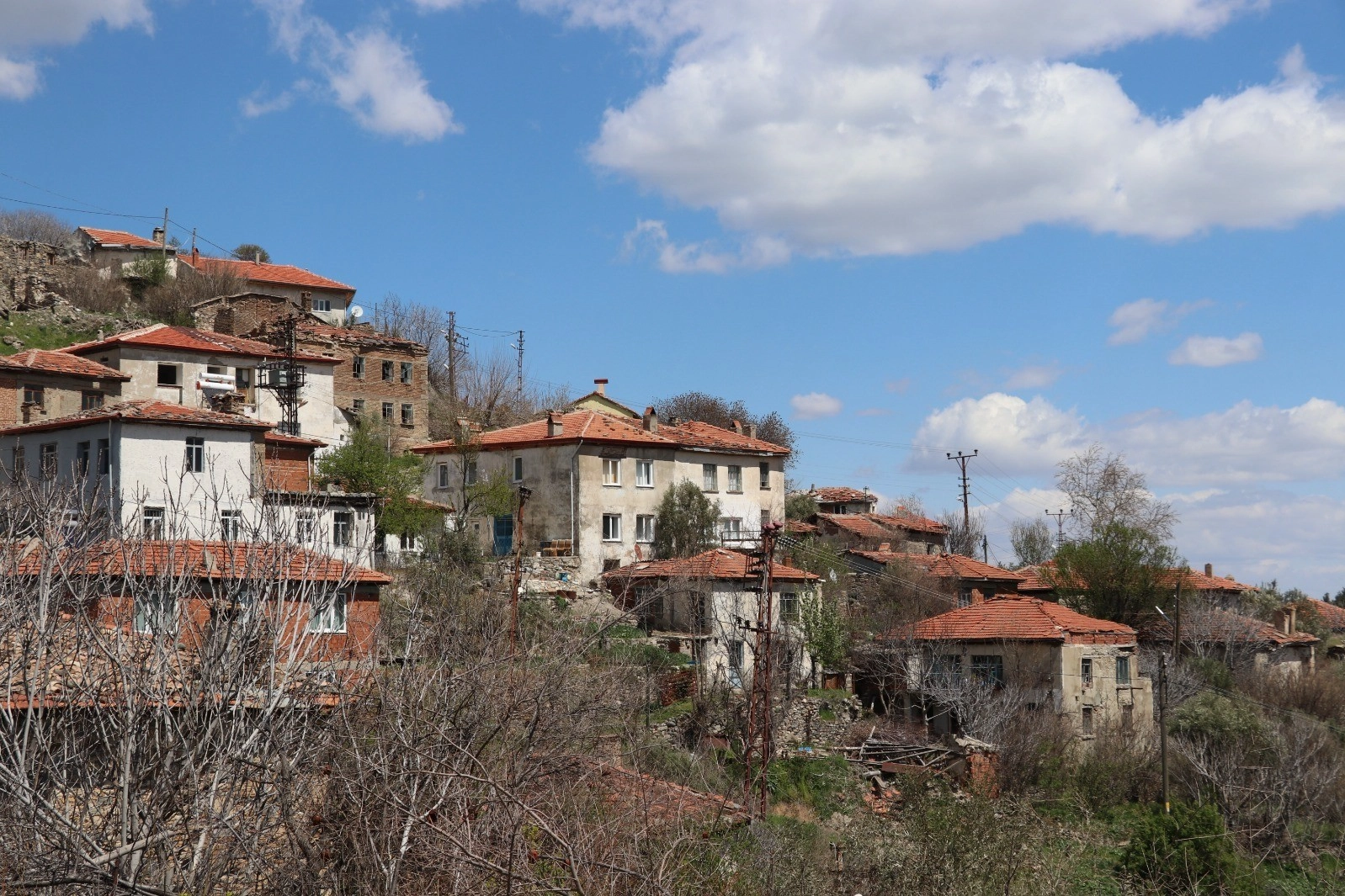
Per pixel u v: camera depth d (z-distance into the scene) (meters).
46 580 9.40
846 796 31.42
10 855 8.35
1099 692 43.12
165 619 9.62
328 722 10.16
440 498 53.78
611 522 51.38
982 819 22.00
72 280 66.62
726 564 42.00
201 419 36.72
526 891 9.98
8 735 9.09
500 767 11.03
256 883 9.24
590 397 72.19
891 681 43.12
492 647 12.36
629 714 14.55
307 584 11.11
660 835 11.70
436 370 82.00
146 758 9.09
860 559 55.81
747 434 64.94
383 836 9.64
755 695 29.22
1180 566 56.28
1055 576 57.78
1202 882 28.38
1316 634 66.31
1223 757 36.78
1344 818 35.72
